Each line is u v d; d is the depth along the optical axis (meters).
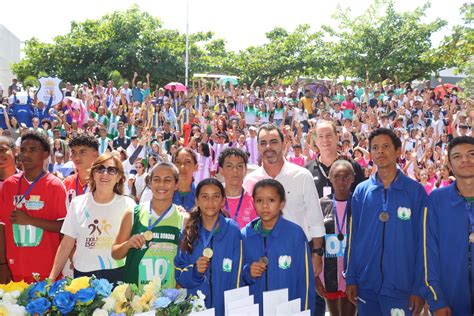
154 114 19.80
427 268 4.11
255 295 4.25
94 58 33.06
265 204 4.17
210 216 4.16
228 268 4.12
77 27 34.25
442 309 3.99
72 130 16.66
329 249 5.10
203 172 14.39
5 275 4.84
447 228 4.05
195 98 23.53
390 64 32.53
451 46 21.75
